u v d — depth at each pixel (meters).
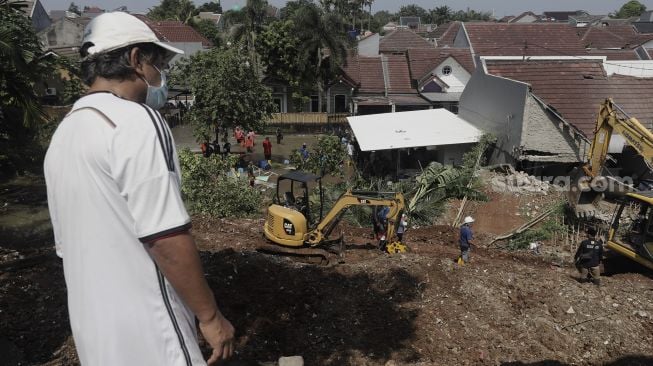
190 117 25.11
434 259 11.40
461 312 9.57
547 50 40.75
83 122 1.68
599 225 15.76
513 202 18.27
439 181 18.83
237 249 12.58
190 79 24.59
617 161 20.09
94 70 1.86
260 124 25.59
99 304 1.72
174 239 1.63
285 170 25.80
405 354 8.30
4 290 9.23
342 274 10.67
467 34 42.69
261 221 16.09
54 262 10.98
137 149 1.63
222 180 17.83
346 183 20.05
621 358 8.48
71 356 7.26
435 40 59.47
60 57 23.50
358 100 37.28
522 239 15.59
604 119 15.81
